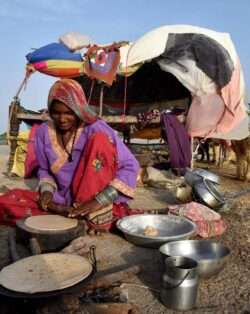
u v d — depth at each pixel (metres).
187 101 10.16
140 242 3.06
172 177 6.30
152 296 2.30
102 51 7.12
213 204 4.07
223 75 6.80
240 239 3.36
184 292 2.13
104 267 2.70
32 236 2.81
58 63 7.22
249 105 7.77
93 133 3.25
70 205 3.40
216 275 2.55
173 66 7.06
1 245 3.06
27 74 7.38
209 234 3.39
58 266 2.22
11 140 7.16
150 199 5.21
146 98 10.72
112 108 10.42
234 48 7.30
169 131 6.53
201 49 6.85
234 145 7.38
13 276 2.09
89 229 3.34
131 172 3.38
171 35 7.02
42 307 1.94
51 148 3.38
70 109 3.10
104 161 3.21
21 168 7.11
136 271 2.52
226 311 2.14
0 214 3.54
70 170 3.37
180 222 3.38
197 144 7.61
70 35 7.34
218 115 6.93
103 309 1.98
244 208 4.48
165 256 2.42
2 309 1.96
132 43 7.34
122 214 3.57
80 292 2.06
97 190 3.24
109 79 7.05
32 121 7.57
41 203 3.36
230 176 7.89
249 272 2.67
